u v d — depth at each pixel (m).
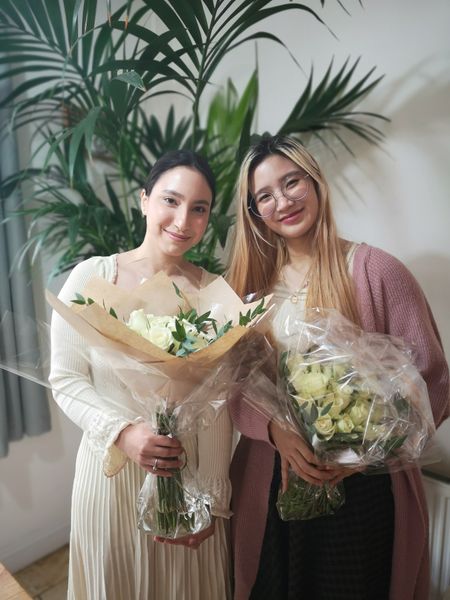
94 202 1.77
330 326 0.86
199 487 0.94
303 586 1.05
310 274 1.03
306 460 0.86
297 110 1.51
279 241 1.13
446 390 0.95
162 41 1.18
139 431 0.84
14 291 1.64
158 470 0.82
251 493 1.06
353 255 1.01
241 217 1.09
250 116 1.53
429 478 1.37
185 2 1.13
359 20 1.45
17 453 1.77
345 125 1.48
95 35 1.67
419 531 1.00
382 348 0.84
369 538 1.01
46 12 1.30
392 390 0.78
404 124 1.40
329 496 0.92
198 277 1.07
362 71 1.47
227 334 0.72
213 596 1.09
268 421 0.90
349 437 0.75
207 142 1.89
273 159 0.99
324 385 0.76
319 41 1.56
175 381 0.78
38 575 1.79
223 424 1.01
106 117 1.46
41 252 1.79
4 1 1.26
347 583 1.01
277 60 1.70
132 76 1.03
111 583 0.97
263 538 1.07
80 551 1.04
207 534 0.98
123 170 1.82
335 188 1.62
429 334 0.94
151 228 0.99
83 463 1.01
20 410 1.73
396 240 1.48
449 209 1.35
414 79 1.36
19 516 1.81
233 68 1.86
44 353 0.88
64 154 1.72
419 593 1.09
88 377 0.91
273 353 0.88
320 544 1.03
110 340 0.73
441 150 1.34
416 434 0.80
